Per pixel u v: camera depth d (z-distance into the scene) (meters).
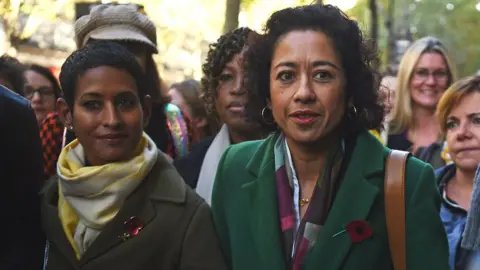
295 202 2.27
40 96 4.38
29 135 2.35
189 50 19.69
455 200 3.22
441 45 4.47
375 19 8.04
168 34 16.55
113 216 2.22
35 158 2.39
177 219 2.25
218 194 2.43
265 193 2.28
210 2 14.93
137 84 2.31
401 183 2.16
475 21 20.41
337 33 2.19
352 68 2.23
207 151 3.12
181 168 3.23
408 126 4.45
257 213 2.27
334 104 2.17
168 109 3.93
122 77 2.25
